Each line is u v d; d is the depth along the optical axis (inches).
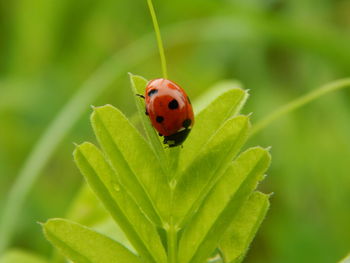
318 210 11.3
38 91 13.7
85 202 6.2
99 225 6.1
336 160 11.6
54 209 11.5
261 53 13.1
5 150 12.8
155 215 4.9
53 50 14.5
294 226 10.6
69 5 14.3
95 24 14.8
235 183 4.8
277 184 11.6
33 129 13.1
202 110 5.0
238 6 12.7
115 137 4.8
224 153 4.8
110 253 4.8
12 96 13.4
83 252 4.8
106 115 4.8
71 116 9.9
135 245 4.8
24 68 14.3
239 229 4.9
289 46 12.6
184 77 14.0
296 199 11.4
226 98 5.0
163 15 14.6
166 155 4.9
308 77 12.7
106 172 4.8
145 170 4.8
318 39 12.2
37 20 14.3
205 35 12.9
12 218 8.7
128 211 4.8
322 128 12.1
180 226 4.9
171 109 5.0
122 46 15.0
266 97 12.7
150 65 14.1
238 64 13.3
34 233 11.0
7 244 8.6
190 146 4.9
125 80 13.6
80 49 14.7
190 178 4.9
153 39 12.6
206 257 4.9
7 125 13.0
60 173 12.3
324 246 10.4
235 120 4.9
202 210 4.9
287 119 12.1
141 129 10.3
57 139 9.5
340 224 10.9
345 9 13.5
